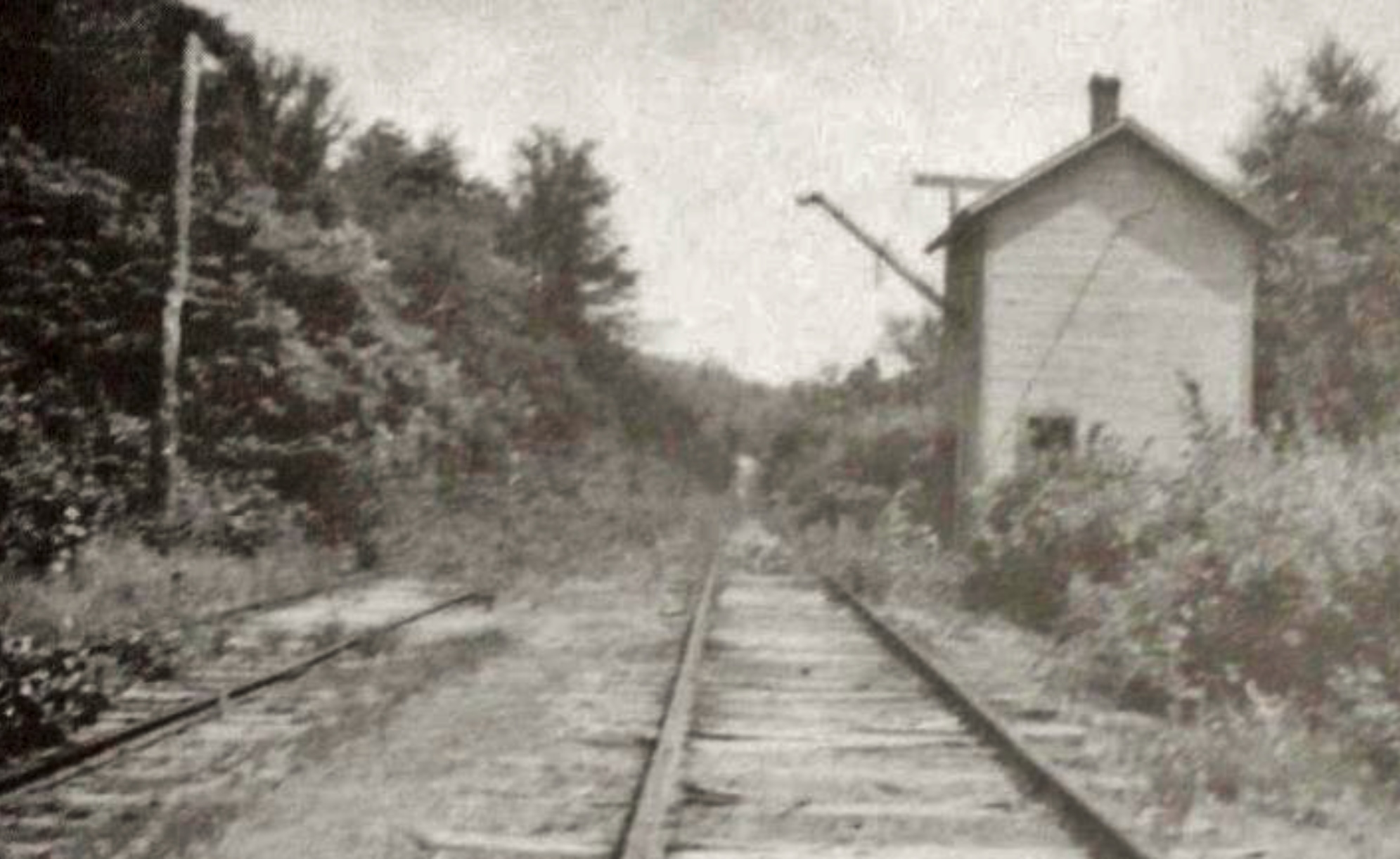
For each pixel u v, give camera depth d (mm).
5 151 24156
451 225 47000
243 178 29234
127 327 23969
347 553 24594
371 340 27922
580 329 76000
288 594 18906
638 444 76625
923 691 11945
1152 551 15180
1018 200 28781
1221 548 12281
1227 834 7215
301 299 27125
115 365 24078
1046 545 17438
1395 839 7379
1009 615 18078
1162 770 8438
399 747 9289
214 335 24688
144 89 27844
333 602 18844
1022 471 19781
